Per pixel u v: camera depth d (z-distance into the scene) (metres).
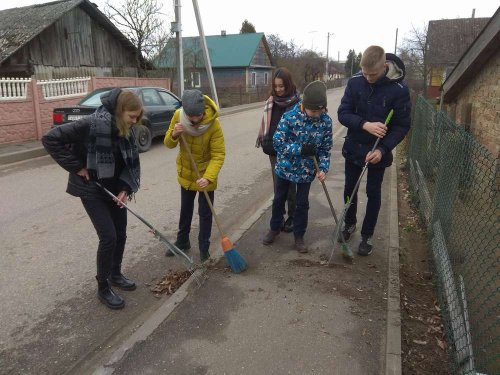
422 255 4.32
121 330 3.10
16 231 4.93
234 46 38.03
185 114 3.50
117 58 19.61
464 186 3.57
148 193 6.45
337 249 4.27
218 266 3.88
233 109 21.98
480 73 7.59
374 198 3.93
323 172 3.88
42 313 3.29
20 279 3.80
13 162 8.88
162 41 23.77
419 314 3.27
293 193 4.60
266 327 2.99
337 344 2.82
